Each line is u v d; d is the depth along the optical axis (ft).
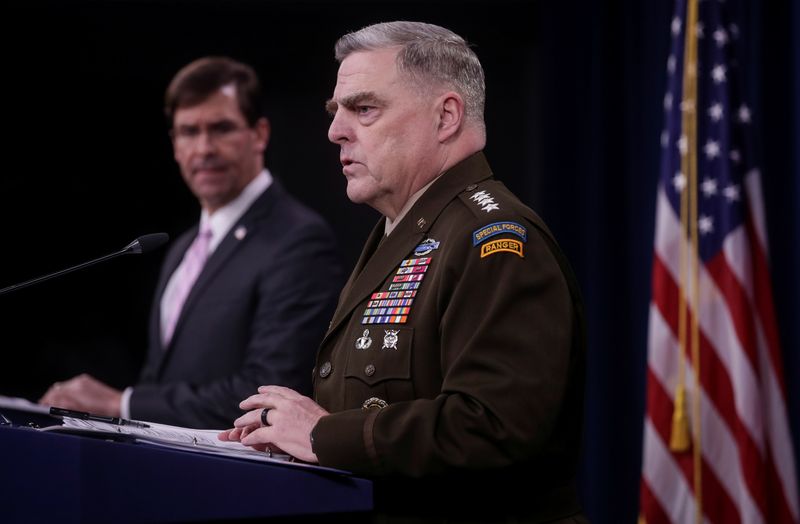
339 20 41.19
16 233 40.86
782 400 25.31
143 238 13.16
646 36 33.37
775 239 26.91
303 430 11.17
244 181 25.41
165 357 24.30
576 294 12.11
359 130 13.03
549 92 37.42
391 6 40.83
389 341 11.81
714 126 26.58
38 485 8.51
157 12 41.19
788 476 24.99
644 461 26.08
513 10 40.27
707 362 25.73
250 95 25.70
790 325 26.53
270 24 41.29
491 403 10.59
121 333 40.78
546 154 37.17
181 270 25.64
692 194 26.45
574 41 37.19
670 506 25.66
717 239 26.14
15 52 41.06
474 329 11.15
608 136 34.42
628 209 33.96
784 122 27.04
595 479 33.30
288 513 9.36
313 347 23.43
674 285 26.50
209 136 25.30
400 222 12.82
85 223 41.14
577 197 36.52
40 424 12.39
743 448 24.73
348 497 9.70
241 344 23.79
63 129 41.27
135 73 41.45
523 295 11.17
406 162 12.88
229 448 11.02
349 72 13.12
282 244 24.21
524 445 10.55
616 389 33.42
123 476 8.64
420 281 12.01
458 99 13.01
